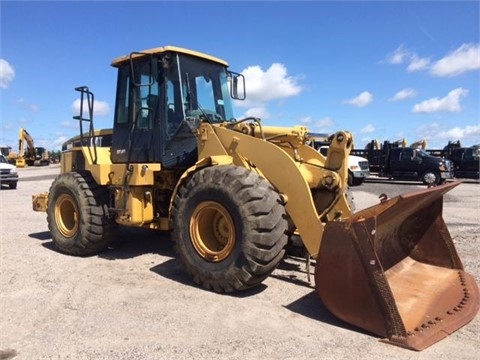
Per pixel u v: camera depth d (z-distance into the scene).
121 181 6.48
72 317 4.46
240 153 5.48
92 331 4.13
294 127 5.84
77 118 7.07
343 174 5.29
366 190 21.06
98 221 6.73
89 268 6.21
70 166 7.89
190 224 5.29
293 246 6.25
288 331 4.12
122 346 3.83
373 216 3.95
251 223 4.76
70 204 7.09
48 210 7.29
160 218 6.52
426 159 25.89
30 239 8.27
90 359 3.61
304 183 4.98
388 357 3.62
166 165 6.34
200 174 5.24
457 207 13.87
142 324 4.28
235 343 3.89
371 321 4.00
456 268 5.18
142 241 7.88
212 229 5.36
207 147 5.79
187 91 6.47
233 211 4.88
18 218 11.11
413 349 3.72
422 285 4.80
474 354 3.68
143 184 6.23
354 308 4.08
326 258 4.22
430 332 3.91
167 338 3.99
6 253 7.09
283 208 4.91
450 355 3.65
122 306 4.74
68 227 7.13
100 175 6.67
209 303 4.80
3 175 21.67
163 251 7.18
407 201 4.22
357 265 4.04
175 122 6.36
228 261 4.95
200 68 6.75
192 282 5.53
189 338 3.99
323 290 4.24
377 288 3.93
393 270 5.02
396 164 27.00
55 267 6.26
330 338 3.97
